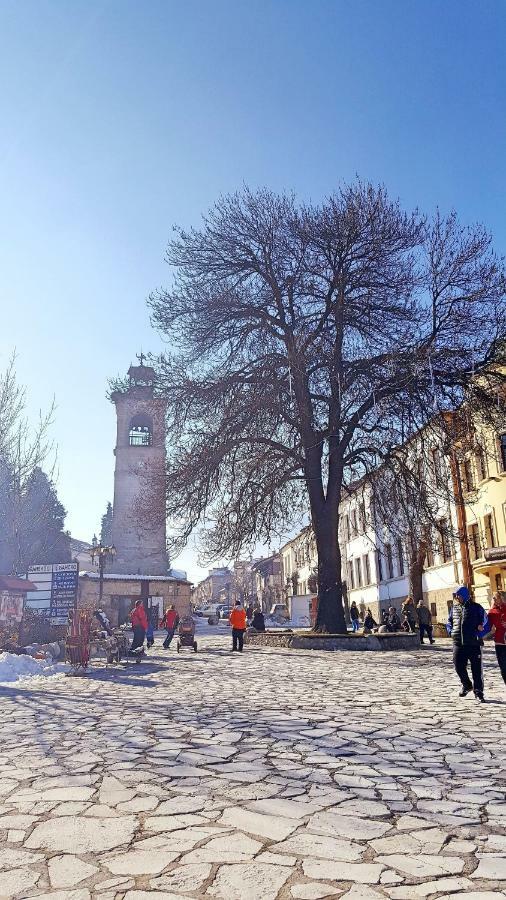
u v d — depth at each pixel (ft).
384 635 76.13
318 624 82.58
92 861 12.85
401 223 83.66
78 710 32.45
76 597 79.20
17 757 22.15
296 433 87.35
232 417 80.84
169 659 65.10
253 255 89.51
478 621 34.63
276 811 15.87
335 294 86.43
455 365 71.61
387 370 76.18
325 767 20.25
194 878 12.01
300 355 80.53
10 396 93.76
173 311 89.20
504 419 73.56
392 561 152.25
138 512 91.09
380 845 13.62
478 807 16.16
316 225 84.23
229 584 382.42
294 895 11.32
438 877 12.04
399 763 20.74
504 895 11.31
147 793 17.51
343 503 196.03
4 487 93.40
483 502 102.47
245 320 88.53
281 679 45.65
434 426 73.67
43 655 63.52
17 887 11.72
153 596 162.50
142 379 94.22
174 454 85.15
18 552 92.38
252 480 82.33
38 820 15.34
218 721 28.48
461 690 37.99
